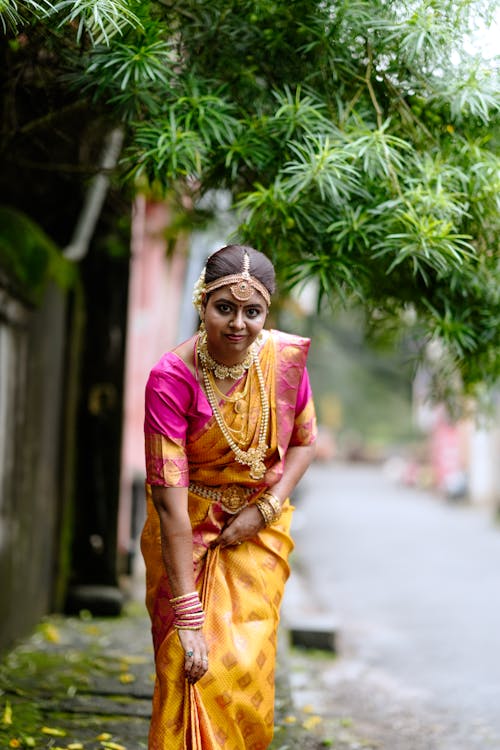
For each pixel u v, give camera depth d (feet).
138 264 35.86
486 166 12.64
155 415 10.02
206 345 10.12
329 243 13.28
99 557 24.73
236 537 10.58
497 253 13.87
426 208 12.21
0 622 18.07
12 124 15.30
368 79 12.67
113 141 19.57
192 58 13.84
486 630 26.91
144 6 11.93
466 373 16.25
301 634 23.89
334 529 56.54
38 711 15.15
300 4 12.79
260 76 13.94
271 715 10.53
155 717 10.11
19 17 11.09
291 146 12.64
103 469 24.99
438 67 12.77
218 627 10.25
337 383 161.58
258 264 9.79
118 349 25.27
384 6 12.39
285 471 10.87
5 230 18.56
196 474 10.53
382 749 15.92
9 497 18.56
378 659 23.43
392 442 187.42
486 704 19.30
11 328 18.43
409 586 35.19
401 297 14.94
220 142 12.97
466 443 89.04
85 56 12.79
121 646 20.03
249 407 10.29
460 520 65.57
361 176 12.60
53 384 22.62
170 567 10.00
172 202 19.58
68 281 23.40
